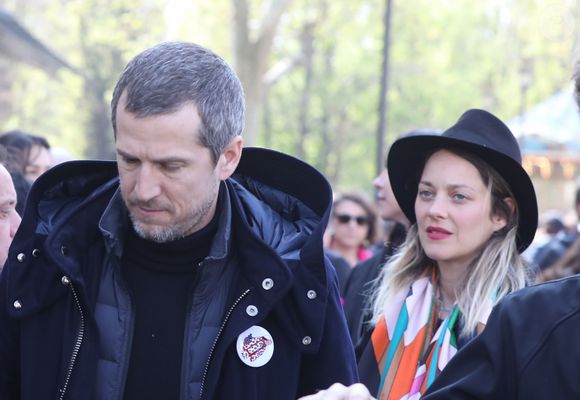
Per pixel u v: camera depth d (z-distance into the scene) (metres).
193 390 3.19
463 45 44.47
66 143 38.75
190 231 3.21
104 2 30.11
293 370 3.25
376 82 41.59
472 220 4.29
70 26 35.97
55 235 3.15
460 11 43.12
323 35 33.66
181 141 2.93
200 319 3.22
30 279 3.18
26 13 40.81
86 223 3.25
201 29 30.00
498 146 4.34
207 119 2.97
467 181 4.27
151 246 3.24
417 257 4.61
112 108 3.03
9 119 37.91
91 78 33.66
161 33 30.03
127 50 29.66
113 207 3.22
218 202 3.26
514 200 4.35
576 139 33.50
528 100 44.47
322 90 40.81
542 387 2.61
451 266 4.41
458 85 44.28
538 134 34.50
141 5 29.72
